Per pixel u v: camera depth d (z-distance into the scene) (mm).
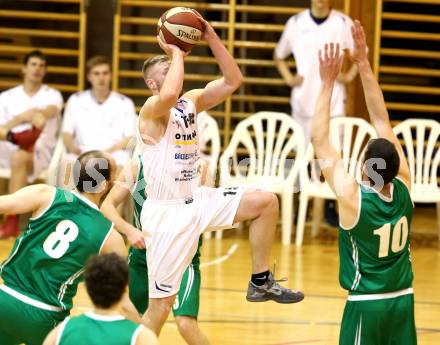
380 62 21484
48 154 18734
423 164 19562
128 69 21922
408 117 21719
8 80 21953
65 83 22062
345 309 8906
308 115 19219
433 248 18328
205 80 21250
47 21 21922
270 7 21234
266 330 12008
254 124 18641
